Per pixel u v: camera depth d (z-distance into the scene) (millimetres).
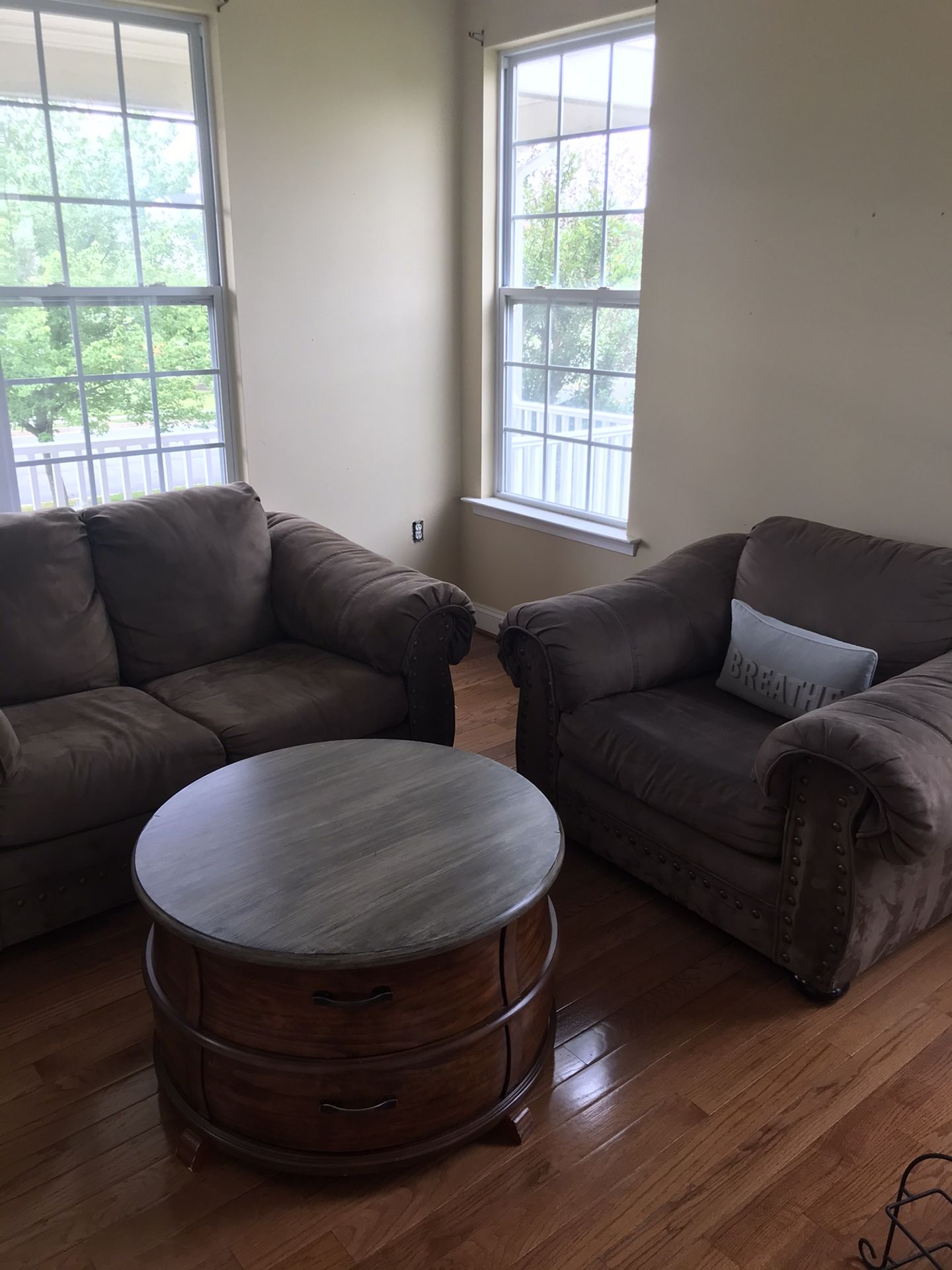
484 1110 1715
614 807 2488
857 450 2828
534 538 4008
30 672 2588
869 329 2729
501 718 3486
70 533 2732
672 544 3432
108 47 3084
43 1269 1531
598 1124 1802
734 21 2852
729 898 2217
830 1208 1638
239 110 3318
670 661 2711
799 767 1970
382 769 2113
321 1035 1578
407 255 3887
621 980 2186
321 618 2922
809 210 2787
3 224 3031
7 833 2104
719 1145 1759
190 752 2363
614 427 3662
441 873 1717
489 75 3760
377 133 3670
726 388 3127
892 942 2135
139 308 3355
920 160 2523
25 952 2283
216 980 1604
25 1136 1776
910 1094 1875
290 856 1771
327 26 3438
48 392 3227
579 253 3662
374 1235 1590
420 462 4172
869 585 2498
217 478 3691
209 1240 1582
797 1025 2051
